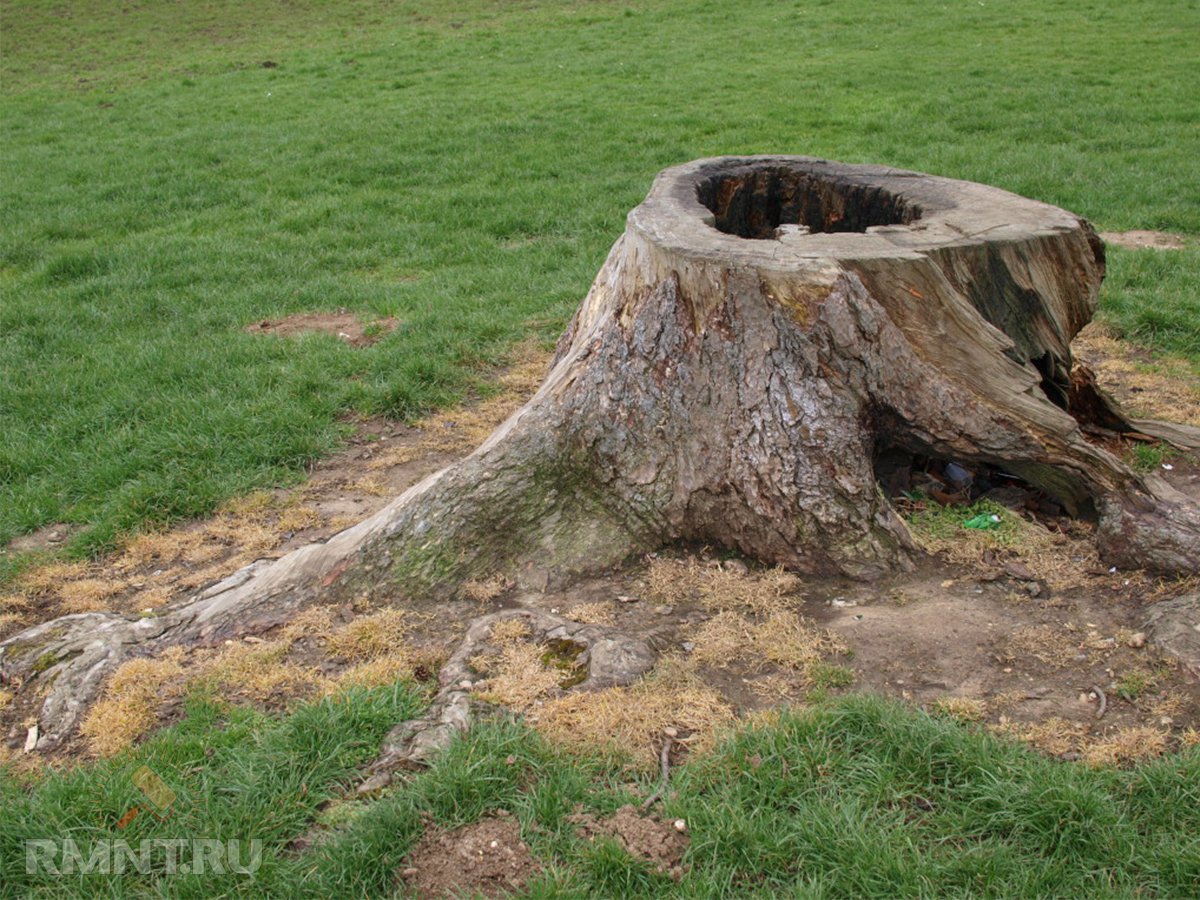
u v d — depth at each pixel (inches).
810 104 585.3
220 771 121.0
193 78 789.2
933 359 158.9
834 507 154.1
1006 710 124.8
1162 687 126.0
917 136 510.6
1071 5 852.0
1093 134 500.4
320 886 104.3
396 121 587.5
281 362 275.6
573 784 114.6
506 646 140.8
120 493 209.2
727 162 229.8
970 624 141.3
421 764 119.7
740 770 115.4
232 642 148.7
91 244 405.4
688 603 152.2
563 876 104.1
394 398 249.6
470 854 108.0
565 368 177.8
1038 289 175.9
